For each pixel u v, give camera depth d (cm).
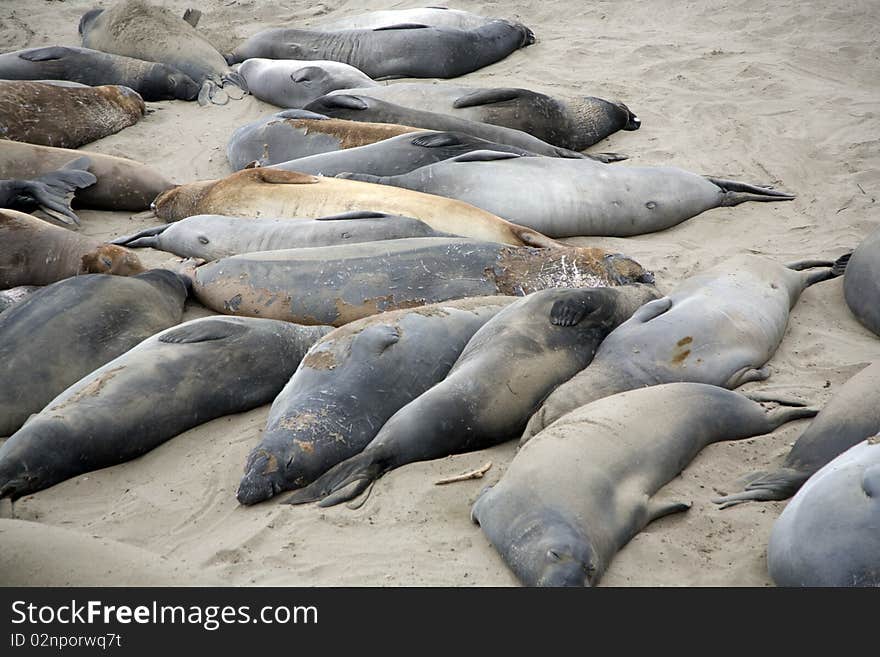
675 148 1013
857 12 1338
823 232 841
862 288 695
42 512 535
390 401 578
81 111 1058
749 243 830
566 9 1445
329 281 706
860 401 524
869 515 408
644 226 866
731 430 553
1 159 909
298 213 829
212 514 527
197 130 1102
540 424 556
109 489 558
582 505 464
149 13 1272
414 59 1216
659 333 616
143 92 1187
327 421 555
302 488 541
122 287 696
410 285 700
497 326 613
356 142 955
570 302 623
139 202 934
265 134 988
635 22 1394
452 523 501
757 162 975
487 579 455
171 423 595
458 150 912
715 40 1301
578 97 1063
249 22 1468
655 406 534
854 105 1091
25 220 805
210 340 630
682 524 493
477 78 1219
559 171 860
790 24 1328
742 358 620
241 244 799
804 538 421
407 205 807
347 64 1226
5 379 616
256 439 588
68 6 1538
